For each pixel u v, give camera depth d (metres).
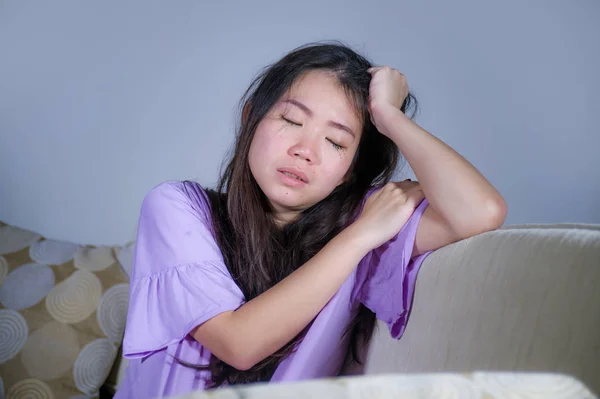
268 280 0.97
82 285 1.50
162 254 0.90
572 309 0.46
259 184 0.93
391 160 1.06
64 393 1.39
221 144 1.95
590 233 0.51
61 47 1.91
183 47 1.96
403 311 0.79
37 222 1.88
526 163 1.91
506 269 0.58
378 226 0.84
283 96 0.92
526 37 1.92
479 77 1.94
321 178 0.92
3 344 1.39
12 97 1.88
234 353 0.80
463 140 1.93
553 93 1.91
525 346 0.50
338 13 1.98
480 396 0.32
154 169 1.94
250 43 1.98
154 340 0.86
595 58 1.90
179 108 1.96
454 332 0.63
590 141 1.90
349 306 0.93
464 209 0.77
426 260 0.79
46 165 1.89
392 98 0.94
